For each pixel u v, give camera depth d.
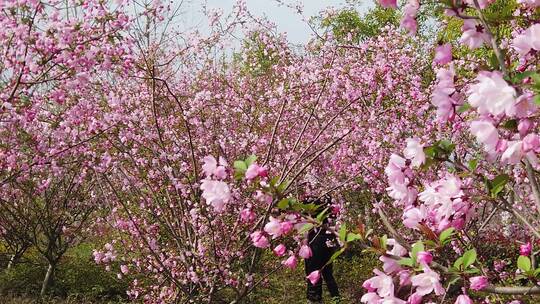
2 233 8.54
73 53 4.73
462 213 2.24
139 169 6.24
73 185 8.45
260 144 7.71
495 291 2.05
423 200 2.26
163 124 7.06
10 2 4.46
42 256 9.23
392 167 2.29
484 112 1.89
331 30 8.37
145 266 6.62
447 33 6.28
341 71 7.35
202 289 6.01
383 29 8.30
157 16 6.17
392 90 7.27
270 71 9.17
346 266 8.85
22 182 7.35
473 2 2.05
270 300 7.36
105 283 8.35
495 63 2.02
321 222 2.26
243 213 2.94
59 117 6.30
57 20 4.68
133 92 7.50
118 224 6.65
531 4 2.21
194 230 6.04
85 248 10.37
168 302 6.18
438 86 2.21
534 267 2.26
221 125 7.85
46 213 8.62
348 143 7.89
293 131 8.20
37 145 6.07
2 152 5.72
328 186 7.53
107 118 6.11
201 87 8.73
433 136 6.70
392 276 2.12
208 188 2.28
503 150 1.94
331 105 7.60
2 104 4.82
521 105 1.82
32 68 4.60
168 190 6.70
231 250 6.10
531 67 2.50
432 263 2.09
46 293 8.14
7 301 7.39
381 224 7.64
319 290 7.18
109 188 7.98
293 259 2.43
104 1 4.97
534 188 2.14
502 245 6.33
